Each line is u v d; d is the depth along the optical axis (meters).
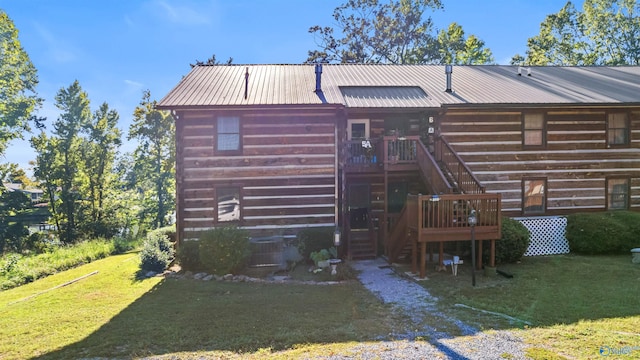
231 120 13.07
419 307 7.56
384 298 8.27
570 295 7.99
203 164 12.93
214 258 10.81
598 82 16.17
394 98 13.58
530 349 5.36
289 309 7.60
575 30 34.31
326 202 13.22
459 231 10.03
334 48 35.78
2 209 29.69
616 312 6.87
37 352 5.79
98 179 30.00
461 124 14.10
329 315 7.18
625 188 14.76
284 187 13.13
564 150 14.46
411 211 10.49
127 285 10.09
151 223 36.31
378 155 13.16
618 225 12.45
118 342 6.07
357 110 12.67
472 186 11.41
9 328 6.86
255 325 6.68
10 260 13.73
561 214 14.44
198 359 5.37
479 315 6.95
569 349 5.33
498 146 14.20
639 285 8.68
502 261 11.16
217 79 14.98
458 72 17.75
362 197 14.53
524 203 14.30
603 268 10.51
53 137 29.58
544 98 13.74
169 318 7.20
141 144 35.84
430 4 35.00
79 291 9.59
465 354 5.27
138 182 39.53
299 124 13.19
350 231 13.27
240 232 11.26
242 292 9.08
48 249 22.23
